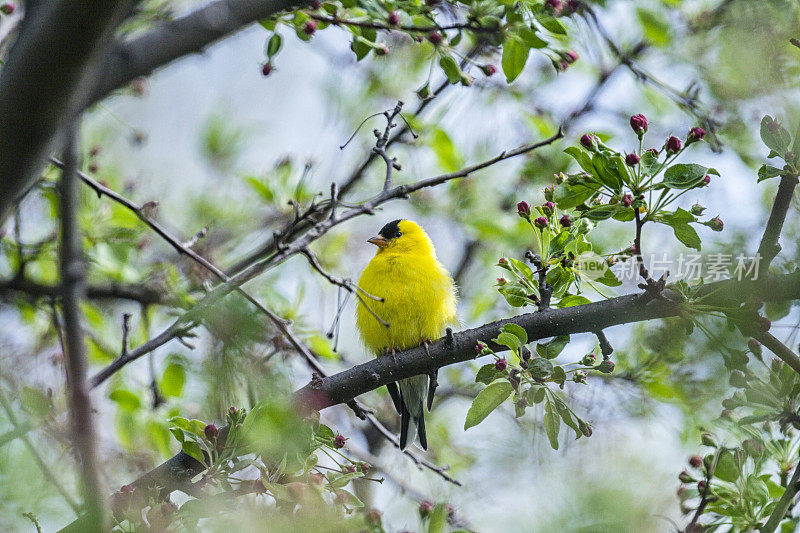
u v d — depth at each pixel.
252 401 7.64
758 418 8.97
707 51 13.18
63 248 5.10
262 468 7.45
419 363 9.70
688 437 11.02
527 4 9.73
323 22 10.12
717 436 9.44
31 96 4.99
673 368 11.08
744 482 9.05
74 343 4.99
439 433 16.20
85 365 5.06
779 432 9.59
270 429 7.46
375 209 10.38
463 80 9.98
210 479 7.87
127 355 9.25
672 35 14.12
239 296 8.30
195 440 8.02
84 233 13.34
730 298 8.66
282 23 10.09
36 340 12.20
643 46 15.05
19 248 11.80
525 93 16.42
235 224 15.98
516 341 8.40
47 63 4.91
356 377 9.58
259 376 7.51
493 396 8.33
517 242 16.58
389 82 16.20
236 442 7.70
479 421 8.34
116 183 14.80
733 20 11.48
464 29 9.91
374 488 13.97
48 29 4.83
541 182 16.55
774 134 8.52
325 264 15.66
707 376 10.79
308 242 9.52
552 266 9.49
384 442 17.36
